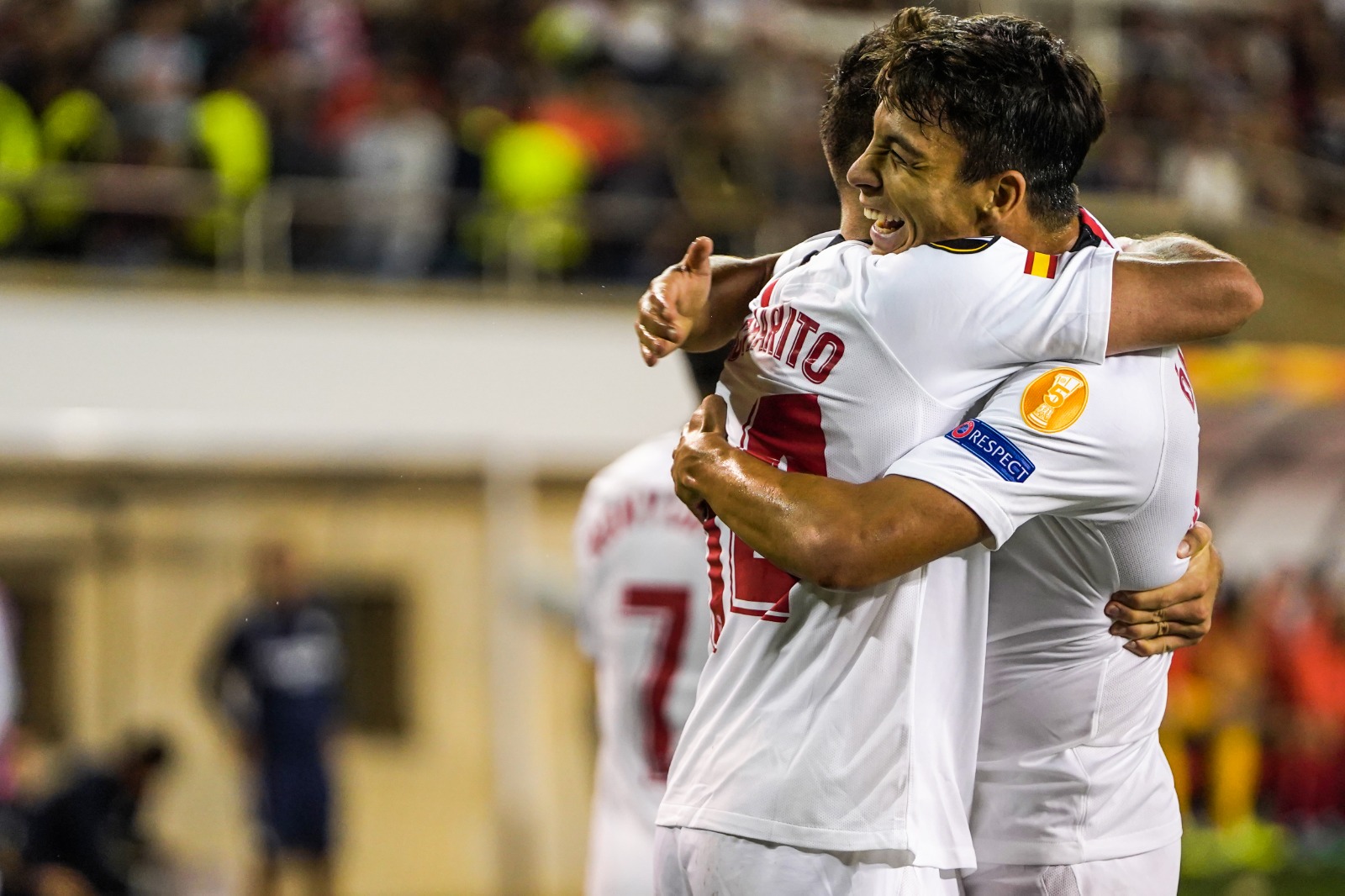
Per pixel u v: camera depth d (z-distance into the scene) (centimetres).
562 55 3731
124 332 3089
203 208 3203
